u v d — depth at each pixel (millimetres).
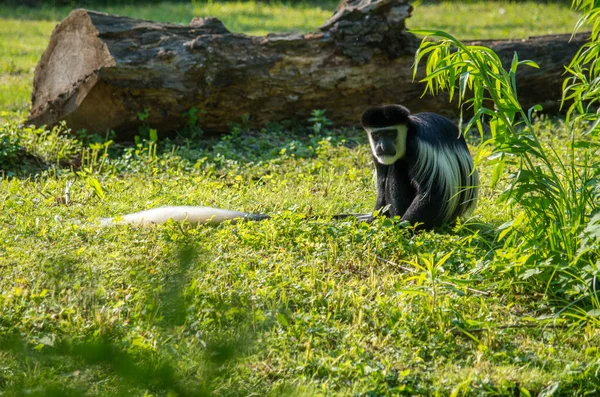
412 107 17016
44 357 6871
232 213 10695
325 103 16531
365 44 16078
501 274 8969
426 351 7488
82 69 14977
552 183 8711
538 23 34531
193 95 15273
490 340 7637
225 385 6652
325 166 14469
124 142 15688
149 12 37031
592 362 7113
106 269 8797
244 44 15586
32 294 8031
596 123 8406
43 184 12828
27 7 39688
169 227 10086
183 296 4969
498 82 9086
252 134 16344
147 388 5852
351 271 9312
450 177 11047
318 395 6590
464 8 40250
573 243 8547
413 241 10078
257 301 8219
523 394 6688
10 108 18594
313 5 41750
